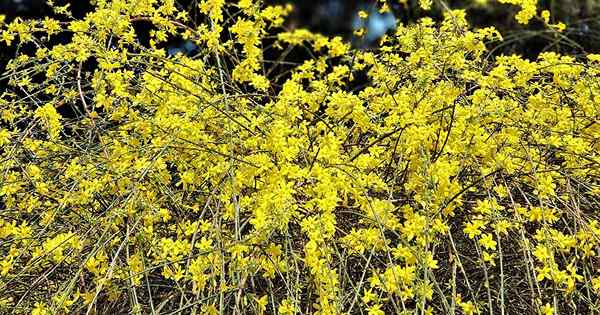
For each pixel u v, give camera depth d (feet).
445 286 6.90
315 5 21.31
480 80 7.04
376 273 5.80
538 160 7.13
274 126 6.84
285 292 6.82
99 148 7.34
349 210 6.84
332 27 21.59
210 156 7.06
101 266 6.49
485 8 17.76
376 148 7.02
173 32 8.36
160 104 7.46
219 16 8.07
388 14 19.31
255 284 6.95
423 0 8.44
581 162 7.26
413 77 7.94
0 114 7.99
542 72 7.89
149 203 6.64
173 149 7.11
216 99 7.19
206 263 6.01
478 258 7.02
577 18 16.65
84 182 6.90
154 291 7.13
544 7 17.20
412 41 7.84
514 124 7.02
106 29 7.78
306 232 6.53
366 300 5.80
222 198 6.35
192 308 5.93
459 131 6.79
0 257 7.16
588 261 6.84
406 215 6.29
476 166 6.93
